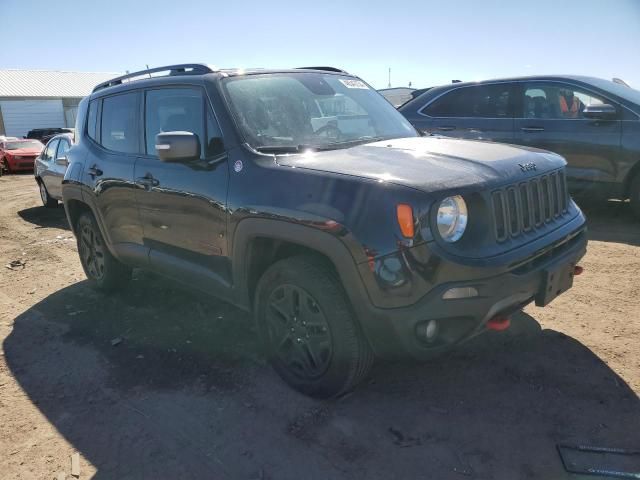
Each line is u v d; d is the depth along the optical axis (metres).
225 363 3.65
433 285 2.56
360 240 2.62
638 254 5.39
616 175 6.51
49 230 8.72
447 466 2.55
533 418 2.86
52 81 45.34
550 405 2.96
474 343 3.69
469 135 7.52
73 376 3.61
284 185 2.97
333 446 2.75
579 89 6.74
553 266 2.94
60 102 42.72
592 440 2.66
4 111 40.41
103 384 3.49
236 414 3.06
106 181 4.44
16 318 4.71
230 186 3.25
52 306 4.95
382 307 2.64
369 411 3.02
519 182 2.91
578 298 4.36
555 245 3.04
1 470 2.71
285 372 3.28
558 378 3.21
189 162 3.56
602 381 3.15
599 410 2.89
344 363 2.91
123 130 4.42
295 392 3.24
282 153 3.26
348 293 2.74
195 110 3.66
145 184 3.96
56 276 5.93
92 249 5.18
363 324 2.76
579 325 3.88
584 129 6.64
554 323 3.94
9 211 11.06
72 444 2.89
